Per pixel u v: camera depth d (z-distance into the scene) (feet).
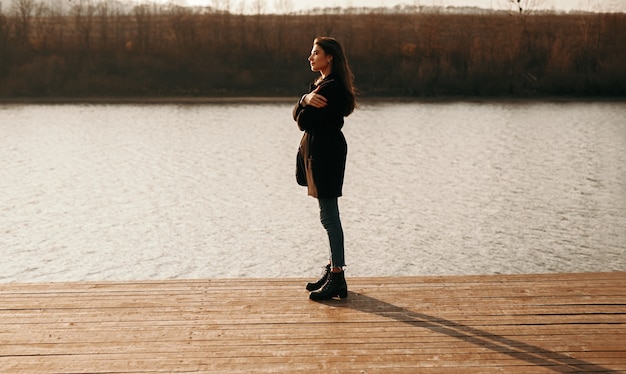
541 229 48.24
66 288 13.84
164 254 42.57
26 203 57.21
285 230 48.14
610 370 10.41
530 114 122.21
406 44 167.32
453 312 12.65
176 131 102.68
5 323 12.10
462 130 102.42
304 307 12.91
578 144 89.66
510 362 10.66
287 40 169.37
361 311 12.71
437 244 44.32
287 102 141.08
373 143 90.02
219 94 149.38
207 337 11.55
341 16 193.26
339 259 13.17
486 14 197.06
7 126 107.24
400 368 10.47
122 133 100.53
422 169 71.92
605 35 167.22
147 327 11.96
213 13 176.86
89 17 175.22
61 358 10.78
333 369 10.44
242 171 71.36
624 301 13.12
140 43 162.71
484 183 64.64
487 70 152.15
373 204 55.47
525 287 13.96
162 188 63.16
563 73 151.74
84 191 61.98
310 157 12.87
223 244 44.70
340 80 12.70
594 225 49.42
